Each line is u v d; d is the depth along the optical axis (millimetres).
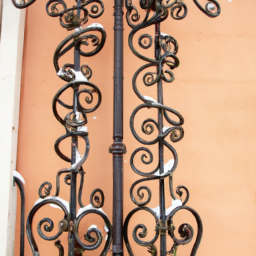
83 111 1635
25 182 1838
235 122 1979
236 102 2004
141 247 1794
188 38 2068
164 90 1986
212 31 2090
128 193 1854
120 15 1808
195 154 1921
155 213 1557
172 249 1533
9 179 1733
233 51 2072
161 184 1585
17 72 1869
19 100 1892
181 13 2105
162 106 1626
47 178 1853
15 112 1831
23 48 1976
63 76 1646
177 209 1556
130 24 1729
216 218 1854
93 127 1910
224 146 1942
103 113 1928
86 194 1834
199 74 2023
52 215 1820
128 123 1934
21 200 1746
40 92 1943
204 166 1909
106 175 1861
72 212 1525
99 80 1963
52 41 2008
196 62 2037
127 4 1740
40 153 1877
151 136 1929
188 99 1985
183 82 2006
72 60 1988
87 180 1850
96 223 1799
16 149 1830
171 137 1641
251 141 1960
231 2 2143
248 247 1834
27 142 1881
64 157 1633
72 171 1552
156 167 1784
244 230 1851
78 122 1597
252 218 1867
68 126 1639
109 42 2012
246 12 2137
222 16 2115
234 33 2098
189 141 1933
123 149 1655
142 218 1825
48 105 1933
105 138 1901
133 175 1874
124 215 1824
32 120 1907
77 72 1659
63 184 1852
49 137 1897
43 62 1978
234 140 1954
